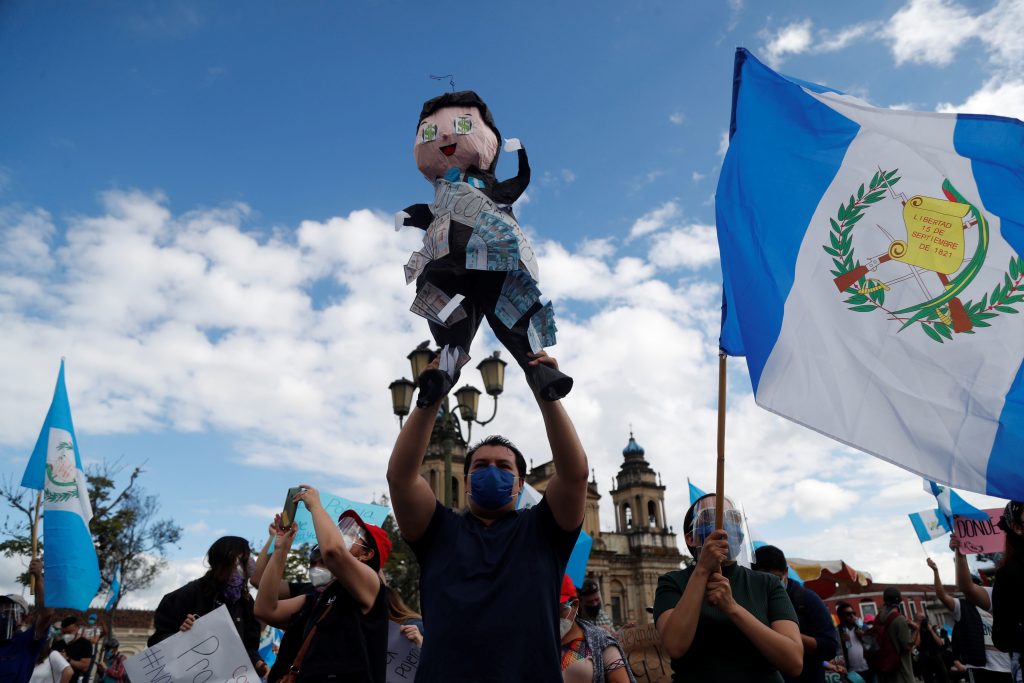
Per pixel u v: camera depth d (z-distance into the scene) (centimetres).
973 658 777
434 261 277
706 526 407
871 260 413
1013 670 495
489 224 275
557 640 282
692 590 351
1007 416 371
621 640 532
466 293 277
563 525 304
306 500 432
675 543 5578
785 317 405
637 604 5234
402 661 469
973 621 789
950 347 389
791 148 443
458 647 270
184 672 473
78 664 1015
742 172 439
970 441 371
